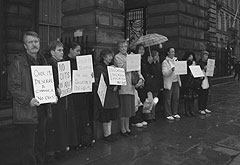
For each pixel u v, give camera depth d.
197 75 7.24
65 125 4.09
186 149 4.71
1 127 5.76
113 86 4.91
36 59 3.52
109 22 6.27
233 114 7.89
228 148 4.79
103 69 4.91
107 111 4.95
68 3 6.58
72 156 4.36
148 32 9.56
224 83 19.12
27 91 3.29
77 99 4.61
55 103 3.64
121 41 5.46
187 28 9.28
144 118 6.82
